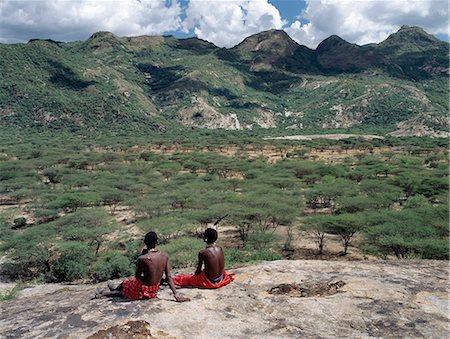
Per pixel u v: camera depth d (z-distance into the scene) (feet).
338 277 20.52
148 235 17.63
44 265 75.20
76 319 15.65
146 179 165.37
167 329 14.70
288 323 15.55
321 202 135.23
